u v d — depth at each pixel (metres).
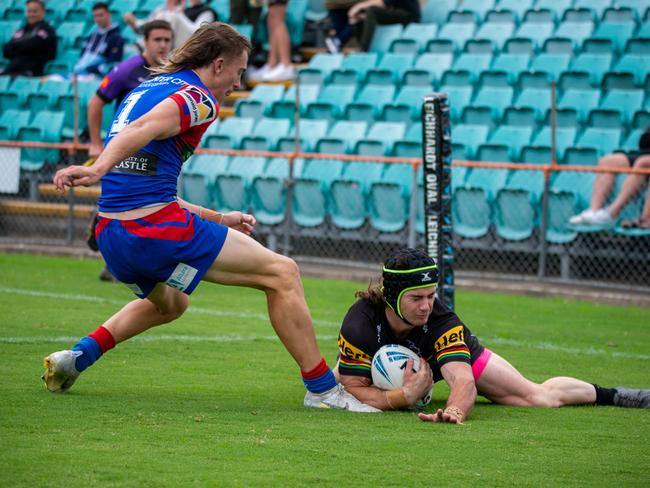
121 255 19.31
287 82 63.66
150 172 19.16
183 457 15.96
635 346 31.66
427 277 19.39
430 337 20.53
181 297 21.12
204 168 53.91
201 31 19.81
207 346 28.86
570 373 26.62
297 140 49.72
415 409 20.98
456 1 64.62
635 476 15.76
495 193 47.19
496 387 21.53
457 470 15.76
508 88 53.84
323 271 47.56
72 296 37.94
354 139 53.22
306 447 16.94
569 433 18.84
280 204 50.31
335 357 27.95
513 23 60.28
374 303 20.72
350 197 48.75
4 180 53.47
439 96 27.97
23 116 63.06
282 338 20.41
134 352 27.25
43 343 27.67
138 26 64.81
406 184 48.78
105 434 17.33
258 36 66.94
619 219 43.66
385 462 16.09
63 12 74.94
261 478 14.88
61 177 17.39
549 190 45.19
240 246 19.70
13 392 20.95
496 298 42.81
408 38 61.78
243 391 22.56
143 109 19.12
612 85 52.88
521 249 45.94
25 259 50.41
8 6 77.12
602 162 44.84
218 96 20.12
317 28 69.88
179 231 19.19
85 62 65.12
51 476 14.57
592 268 45.62
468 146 50.06
